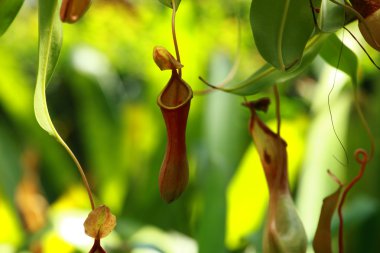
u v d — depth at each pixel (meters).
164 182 0.94
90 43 3.07
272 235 1.04
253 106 1.07
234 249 2.26
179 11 2.45
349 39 1.38
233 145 2.29
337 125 2.15
